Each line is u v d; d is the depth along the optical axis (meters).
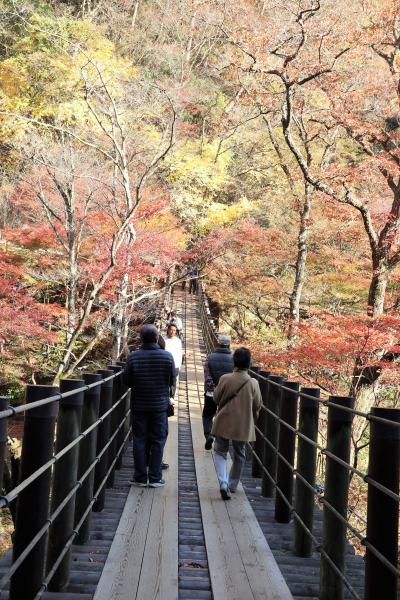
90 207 13.41
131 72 22.31
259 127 27.19
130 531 5.18
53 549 3.88
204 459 8.73
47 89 19.41
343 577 3.57
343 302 21.03
